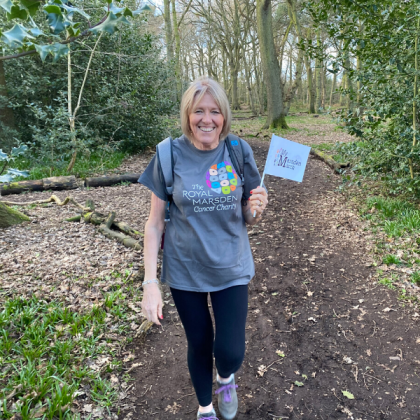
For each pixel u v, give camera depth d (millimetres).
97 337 2906
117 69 11117
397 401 2344
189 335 1892
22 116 10938
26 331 2854
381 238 4609
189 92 1747
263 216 6082
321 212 5961
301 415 2287
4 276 3785
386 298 3441
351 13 4836
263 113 32219
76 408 2262
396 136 5254
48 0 1163
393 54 4887
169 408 2363
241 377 2631
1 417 2105
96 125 10633
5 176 2311
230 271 1802
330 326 3143
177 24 21406
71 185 7969
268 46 16828
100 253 4473
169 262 1844
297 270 4164
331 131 16672
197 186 1734
